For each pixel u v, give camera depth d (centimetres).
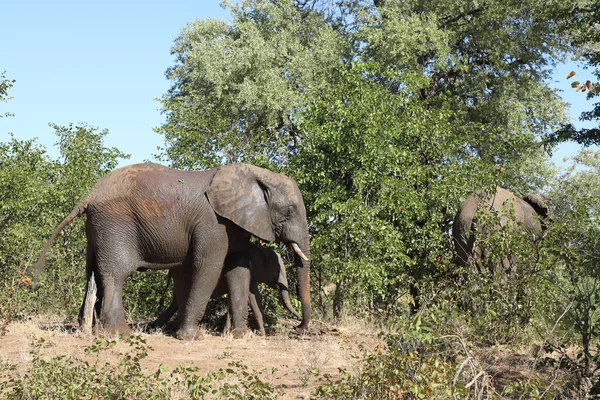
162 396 682
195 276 1144
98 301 1124
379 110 1441
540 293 960
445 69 2369
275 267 1274
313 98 1495
